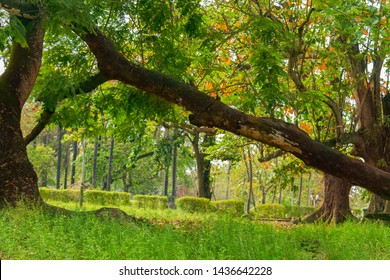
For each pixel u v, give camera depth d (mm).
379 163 18688
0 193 13516
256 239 10156
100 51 14078
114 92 16188
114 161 43000
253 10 17125
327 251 10375
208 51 16234
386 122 18781
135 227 11602
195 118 13766
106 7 14633
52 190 30250
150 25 14992
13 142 13930
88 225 10984
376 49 15750
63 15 11758
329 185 20516
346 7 13625
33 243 9180
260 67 14695
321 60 17328
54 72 14078
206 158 22453
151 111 15961
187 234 11203
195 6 14820
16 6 13289
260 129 13516
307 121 20047
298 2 16203
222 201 28641
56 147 51594
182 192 59281
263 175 36812
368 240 11695
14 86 14227
